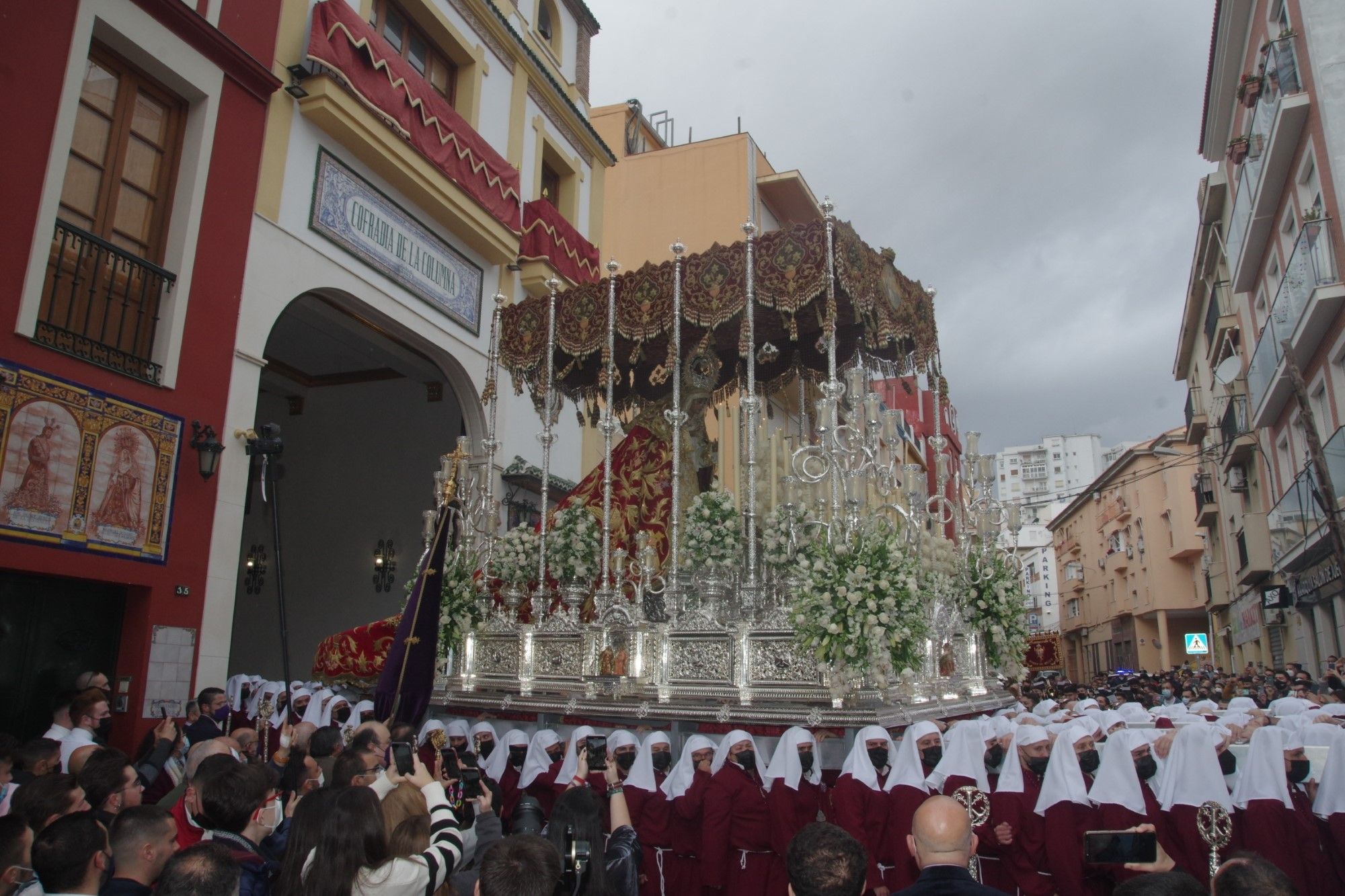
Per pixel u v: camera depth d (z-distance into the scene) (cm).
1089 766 598
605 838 495
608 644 885
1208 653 4359
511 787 793
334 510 1844
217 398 1066
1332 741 562
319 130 1253
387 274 1355
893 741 734
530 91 1753
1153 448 4406
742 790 645
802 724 731
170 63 1040
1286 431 2053
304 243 1213
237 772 434
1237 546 2911
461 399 1552
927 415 1906
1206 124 2509
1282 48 1678
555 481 1678
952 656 1018
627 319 1024
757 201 2292
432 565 931
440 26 1498
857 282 902
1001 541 1228
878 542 771
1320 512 1733
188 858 327
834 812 638
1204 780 550
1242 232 2141
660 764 707
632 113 2455
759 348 1171
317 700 1048
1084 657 6112
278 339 1698
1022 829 568
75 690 782
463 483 1068
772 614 798
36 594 904
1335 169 1506
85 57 934
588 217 1931
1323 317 1584
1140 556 4616
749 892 627
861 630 724
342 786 487
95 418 916
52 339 899
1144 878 305
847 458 812
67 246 932
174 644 988
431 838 418
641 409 1207
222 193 1098
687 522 960
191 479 1024
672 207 2261
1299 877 520
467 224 1488
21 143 867
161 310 1023
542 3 1892
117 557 930
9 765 541
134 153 1029
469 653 1004
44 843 345
